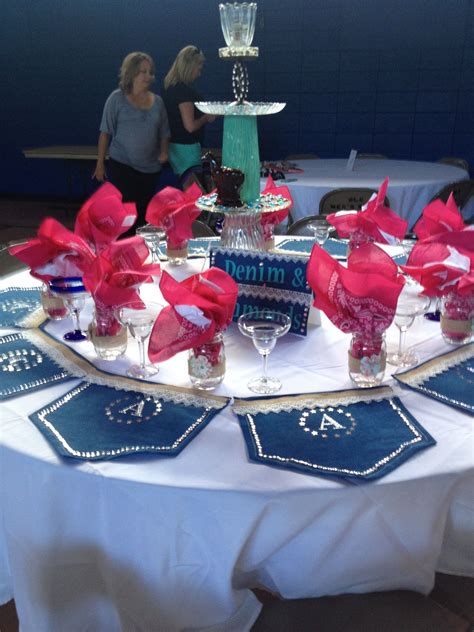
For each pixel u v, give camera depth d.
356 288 1.13
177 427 1.06
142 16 6.27
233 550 0.93
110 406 1.13
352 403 1.14
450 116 5.89
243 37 1.77
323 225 1.99
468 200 3.69
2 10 6.58
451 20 5.59
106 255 1.30
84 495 0.96
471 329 1.36
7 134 7.09
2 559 1.16
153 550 0.96
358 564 0.98
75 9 6.40
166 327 1.23
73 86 6.70
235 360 1.32
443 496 0.96
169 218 1.93
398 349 1.35
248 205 1.78
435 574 1.11
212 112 1.75
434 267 1.33
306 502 0.91
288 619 1.00
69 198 6.68
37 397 1.18
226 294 1.16
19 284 1.83
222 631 1.00
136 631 1.02
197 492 0.91
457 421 1.08
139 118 4.07
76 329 1.47
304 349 1.37
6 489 1.04
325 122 6.23
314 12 5.88
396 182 3.65
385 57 5.87
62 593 1.05
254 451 0.99
